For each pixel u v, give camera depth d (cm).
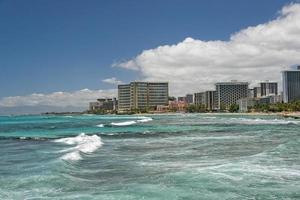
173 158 2666
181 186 1656
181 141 4256
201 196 1489
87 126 9081
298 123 9731
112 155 2847
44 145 3772
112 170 2116
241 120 12569
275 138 4638
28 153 2983
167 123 10431
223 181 1767
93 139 4262
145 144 3872
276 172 2009
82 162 2450
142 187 1638
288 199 1466
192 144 3850
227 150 3209
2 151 3181
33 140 4544
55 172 1975
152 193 1527
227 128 7388
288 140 4150
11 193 1518
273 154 2816
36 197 1456
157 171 2080
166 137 4962
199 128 7450
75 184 1703
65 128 8119
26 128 8300
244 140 4344
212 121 11844
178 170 2097
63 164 2266
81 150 3114
